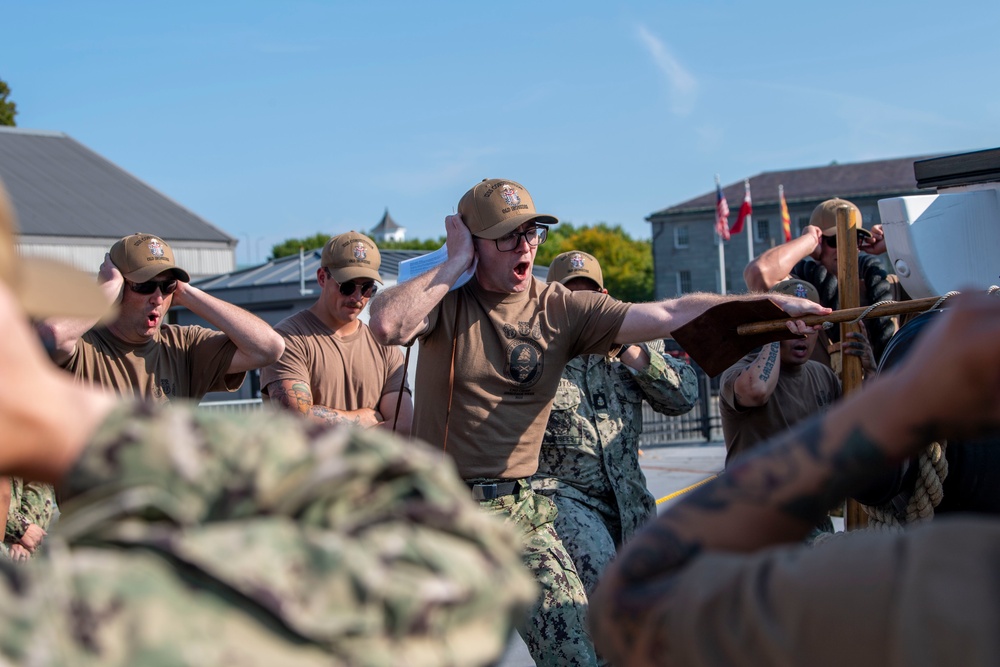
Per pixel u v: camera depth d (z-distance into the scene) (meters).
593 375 4.76
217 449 1.06
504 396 3.86
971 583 1.00
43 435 1.03
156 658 0.94
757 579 1.13
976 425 1.09
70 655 0.93
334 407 5.32
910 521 2.53
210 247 39.00
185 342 4.57
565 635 3.75
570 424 4.60
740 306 3.08
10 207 1.04
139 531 1.01
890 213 3.56
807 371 4.74
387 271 17.25
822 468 1.19
